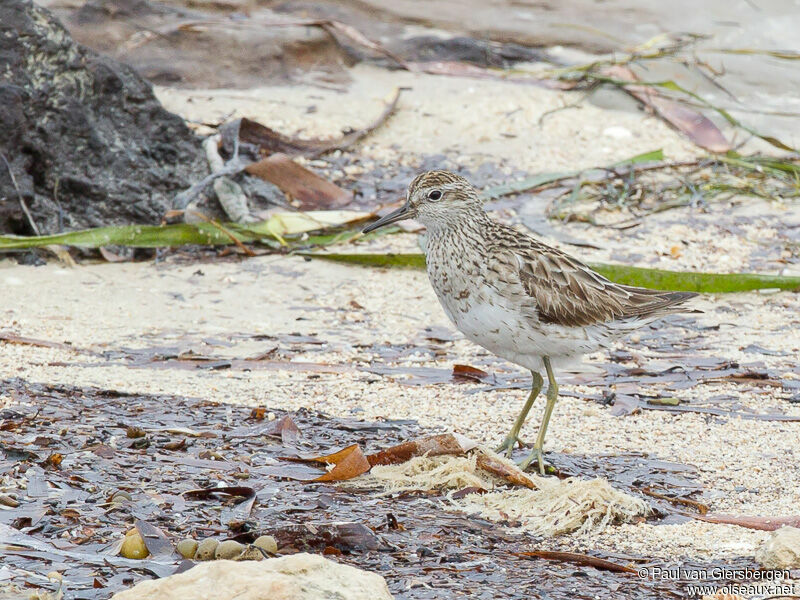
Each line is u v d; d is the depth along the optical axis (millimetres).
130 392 10336
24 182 14617
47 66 15156
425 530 7633
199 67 19406
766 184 17547
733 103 19875
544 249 9812
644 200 16875
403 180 17016
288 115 18297
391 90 19469
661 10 22688
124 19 20359
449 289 9953
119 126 15922
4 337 11750
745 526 7938
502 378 11453
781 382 11469
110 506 7586
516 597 6602
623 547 7559
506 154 17922
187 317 12961
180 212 15148
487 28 21938
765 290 14195
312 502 8016
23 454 8359
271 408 10180
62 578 6449
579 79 20188
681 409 10672
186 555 6848
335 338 12547
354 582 5887
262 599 5684
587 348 9797
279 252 15109
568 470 9086
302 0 22344
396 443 9430
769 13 22484
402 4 22578
